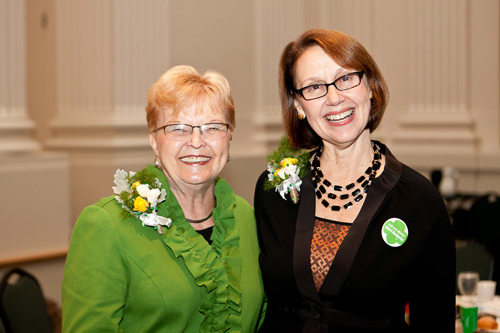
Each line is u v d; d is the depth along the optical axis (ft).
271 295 6.46
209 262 6.02
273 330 6.36
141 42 19.35
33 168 16.37
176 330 5.81
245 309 6.21
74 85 19.94
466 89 21.66
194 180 6.02
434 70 22.12
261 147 22.76
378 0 23.30
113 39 19.04
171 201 6.15
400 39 22.97
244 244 6.61
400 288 6.05
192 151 6.00
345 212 6.36
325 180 6.56
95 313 5.59
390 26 23.15
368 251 6.07
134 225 5.96
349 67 6.18
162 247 5.97
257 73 22.97
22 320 8.41
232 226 6.48
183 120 5.98
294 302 6.30
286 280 6.29
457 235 15.29
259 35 22.95
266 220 6.75
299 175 6.72
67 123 19.85
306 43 6.41
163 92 6.02
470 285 9.53
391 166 6.43
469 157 21.35
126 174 6.22
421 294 6.31
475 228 15.21
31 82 22.63
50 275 16.55
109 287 5.67
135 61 19.29
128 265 5.79
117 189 6.09
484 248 11.78
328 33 6.32
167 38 19.81
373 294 5.99
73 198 19.67
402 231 6.05
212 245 6.26
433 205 6.16
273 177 6.82
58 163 16.92
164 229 6.01
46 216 16.63
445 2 21.86
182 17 20.71
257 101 22.99
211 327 5.98
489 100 21.54
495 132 21.52
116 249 5.77
